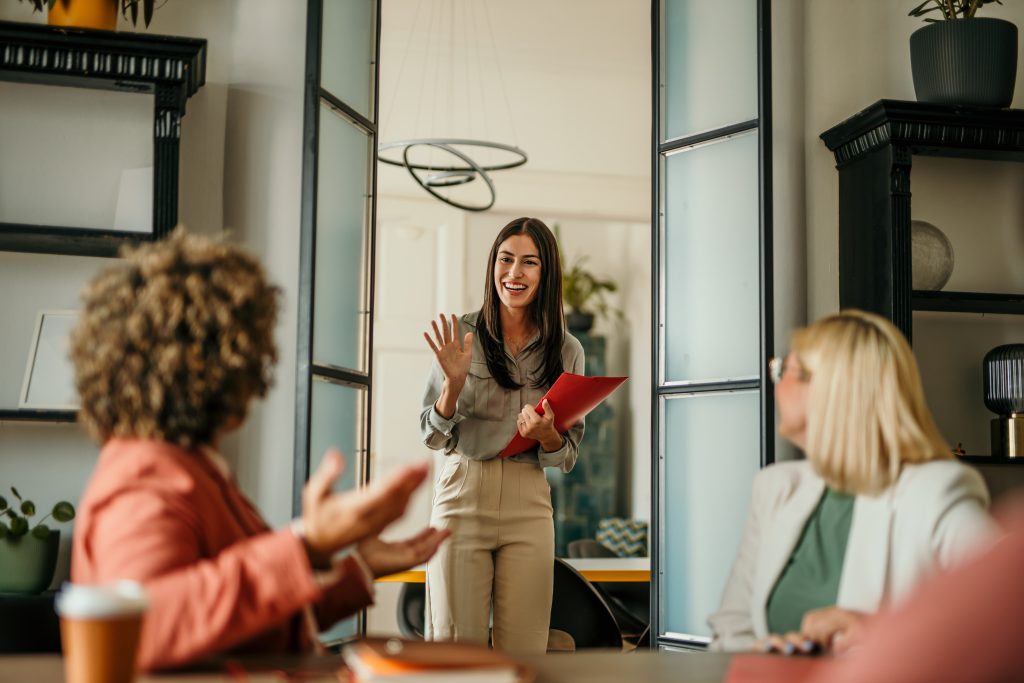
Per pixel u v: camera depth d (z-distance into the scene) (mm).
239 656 1159
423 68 6137
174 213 2855
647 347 7191
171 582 986
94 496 1081
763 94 3084
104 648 807
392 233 6344
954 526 1426
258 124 3145
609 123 6508
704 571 3166
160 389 1104
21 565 2682
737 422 3125
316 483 1021
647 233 7223
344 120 3164
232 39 3219
